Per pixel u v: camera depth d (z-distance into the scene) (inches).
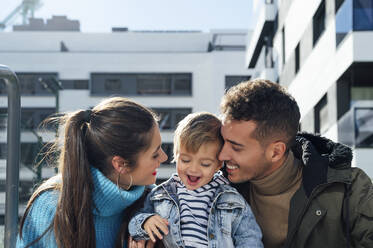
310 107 600.4
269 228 96.6
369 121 486.0
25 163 316.2
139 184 90.6
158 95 1273.4
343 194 89.3
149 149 87.8
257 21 882.8
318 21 582.9
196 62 1285.7
